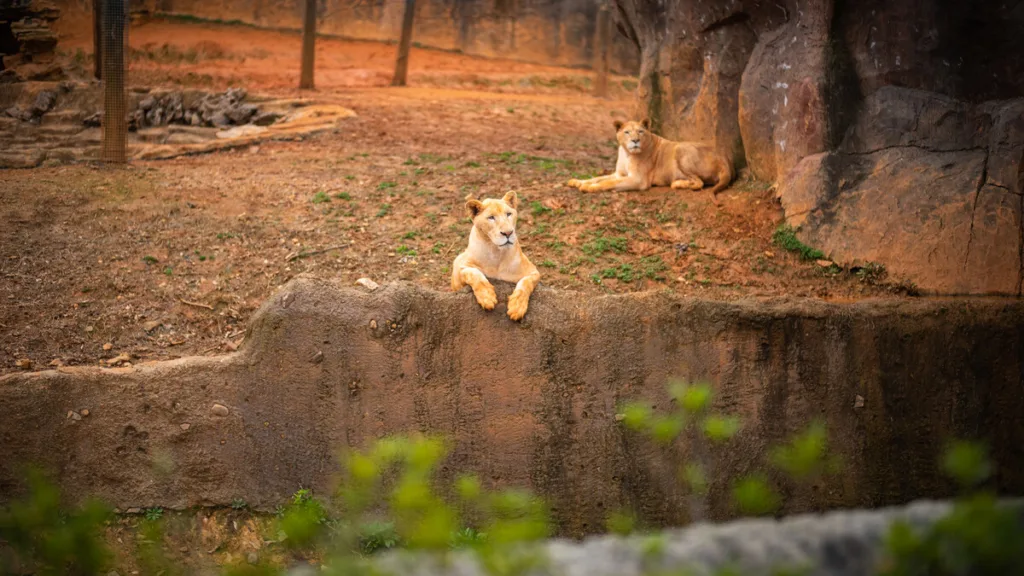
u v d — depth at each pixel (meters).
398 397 8.77
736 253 11.71
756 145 13.11
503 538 3.10
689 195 13.19
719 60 13.66
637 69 30.20
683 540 3.34
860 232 11.42
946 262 10.62
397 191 13.31
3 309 9.95
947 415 9.23
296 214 12.45
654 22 14.92
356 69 25.98
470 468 8.74
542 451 8.81
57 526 3.35
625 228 12.29
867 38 12.03
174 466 8.36
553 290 9.12
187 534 8.23
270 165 14.52
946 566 2.84
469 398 8.82
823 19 12.14
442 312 8.84
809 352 9.18
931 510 3.37
